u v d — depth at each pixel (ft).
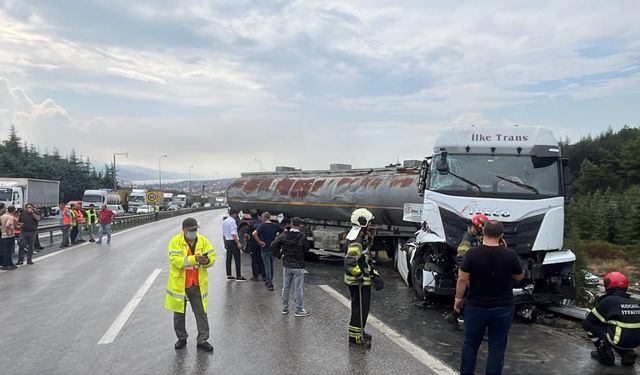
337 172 58.90
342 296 35.17
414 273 33.58
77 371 19.70
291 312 30.07
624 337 20.61
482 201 29.09
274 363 20.63
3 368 20.10
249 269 48.88
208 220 159.33
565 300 31.17
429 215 31.07
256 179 68.49
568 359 21.85
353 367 20.20
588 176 245.24
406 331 26.08
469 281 17.17
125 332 25.36
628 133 290.35
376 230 48.80
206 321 22.63
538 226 28.27
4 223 47.39
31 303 32.40
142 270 46.78
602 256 78.28
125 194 224.12
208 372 19.57
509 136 30.73
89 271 46.24
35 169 262.26
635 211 92.22
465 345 17.21
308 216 58.34
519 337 25.44
